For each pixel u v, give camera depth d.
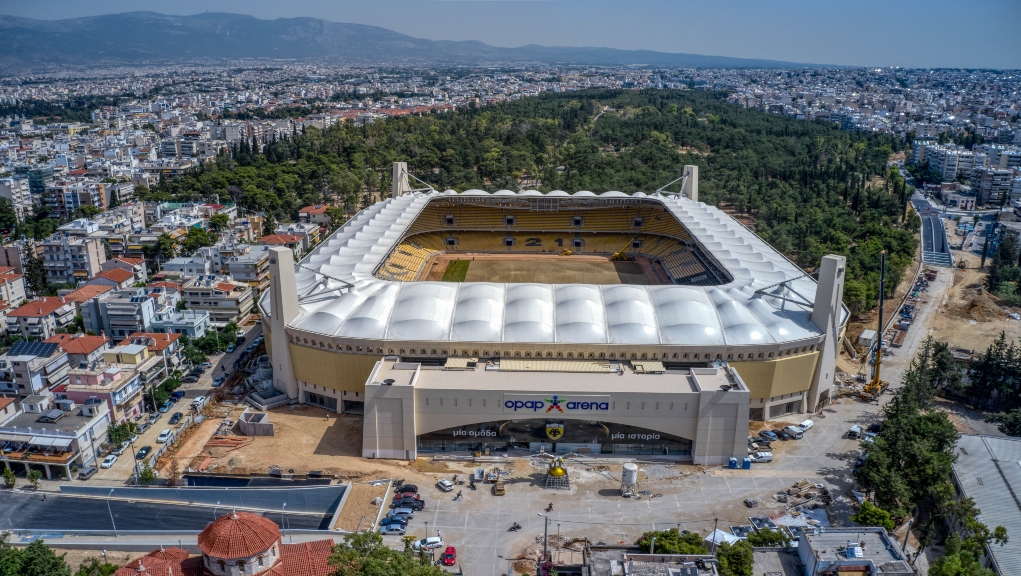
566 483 139.38
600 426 148.75
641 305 174.00
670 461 149.00
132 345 180.88
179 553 98.38
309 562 97.56
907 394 157.38
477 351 163.25
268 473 143.12
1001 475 133.62
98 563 110.69
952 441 140.38
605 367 157.75
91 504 133.00
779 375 164.12
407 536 121.12
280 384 176.50
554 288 185.12
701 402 144.38
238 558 89.94
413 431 147.50
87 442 150.00
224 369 196.38
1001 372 178.12
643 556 101.19
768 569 101.12
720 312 172.25
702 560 98.44
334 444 154.88
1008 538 116.75
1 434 146.62
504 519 129.00
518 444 151.00
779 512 131.75
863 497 136.50
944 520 129.50
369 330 164.75
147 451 154.38
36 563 105.06
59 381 181.12
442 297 177.62
